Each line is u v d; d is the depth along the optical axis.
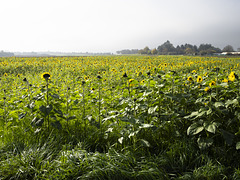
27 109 2.99
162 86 3.15
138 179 2.15
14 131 3.09
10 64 15.61
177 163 2.48
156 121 3.06
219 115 3.09
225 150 2.63
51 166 2.19
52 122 3.00
